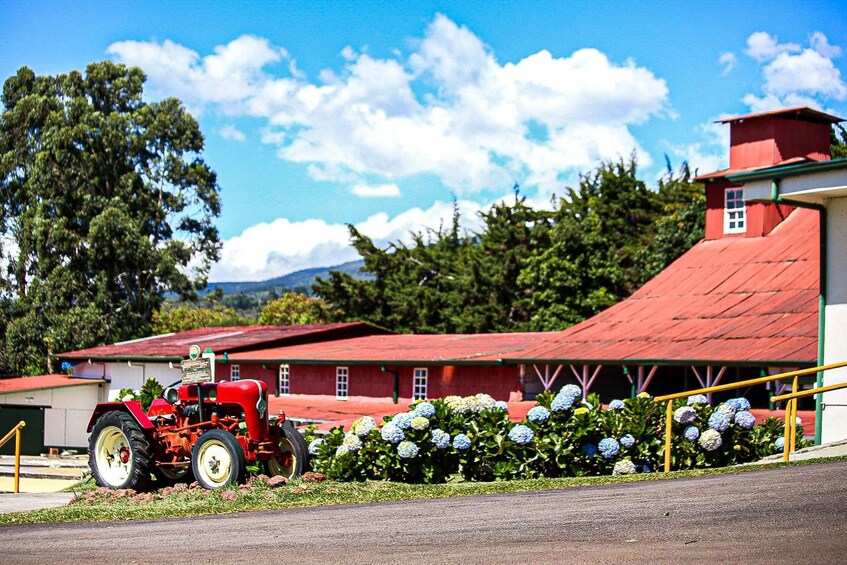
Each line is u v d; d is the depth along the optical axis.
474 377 34.03
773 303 29.73
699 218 47.75
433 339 41.16
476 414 16.12
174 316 65.56
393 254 63.69
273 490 14.24
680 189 55.69
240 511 12.86
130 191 64.50
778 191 18.25
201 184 67.12
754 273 32.34
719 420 16.11
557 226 50.25
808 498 10.72
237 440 14.77
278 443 15.78
